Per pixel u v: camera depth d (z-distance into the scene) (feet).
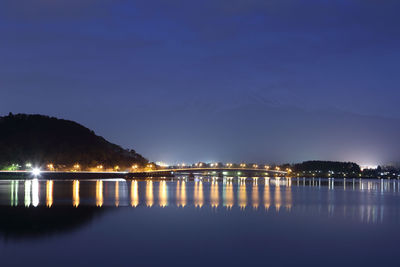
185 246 225.97
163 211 353.72
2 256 201.77
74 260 197.47
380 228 283.59
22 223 280.51
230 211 362.53
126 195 530.68
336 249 223.92
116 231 260.21
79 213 332.19
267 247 226.79
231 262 199.21
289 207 409.90
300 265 196.34
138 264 193.77
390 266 195.52
